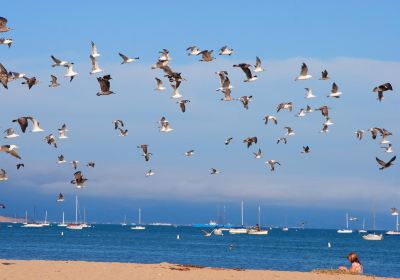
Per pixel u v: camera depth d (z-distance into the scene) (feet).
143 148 174.60
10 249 333.21
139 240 514.27
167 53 142.10
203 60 144.77
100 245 406.62
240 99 152.35
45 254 291.58
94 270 118.93
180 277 114.01
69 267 122.31
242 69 142.92
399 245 509.76
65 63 138.41
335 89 149.89
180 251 345.92
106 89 115.14
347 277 125.70
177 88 159.02
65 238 526.98
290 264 257.14
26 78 135.54
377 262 287.07
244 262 263.49
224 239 574.97
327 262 273.75
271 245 463.01
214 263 254.06
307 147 178.19
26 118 107.04
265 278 118.21
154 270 122.42
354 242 578.66
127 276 112.78
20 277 106.52
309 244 501.97
